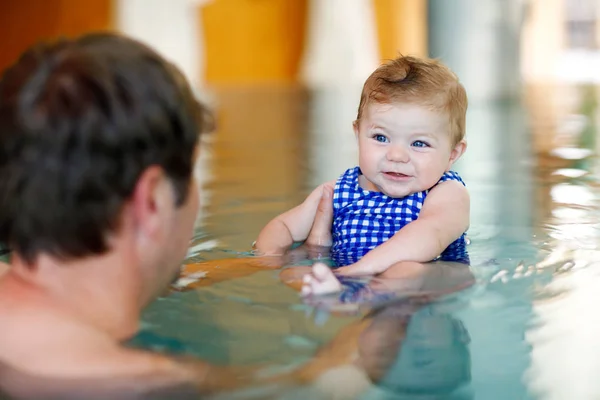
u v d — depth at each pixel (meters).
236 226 2.48
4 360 1.13
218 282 1.73
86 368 1.12
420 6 13.33
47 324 1.16
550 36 16.50
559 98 8.37
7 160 1.07
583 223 2.38
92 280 1.17
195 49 14.02
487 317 1.46
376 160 2.19
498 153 4.21
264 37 14.52
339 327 1.41
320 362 1.23
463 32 8.72
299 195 3.09
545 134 5.11
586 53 19.53
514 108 7.23
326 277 1.63
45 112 1.04
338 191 2.31
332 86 12.01
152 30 13.55
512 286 1.67
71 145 1.05
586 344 1.31
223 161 4.26
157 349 1.25
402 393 1.11
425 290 1.65
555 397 1.10
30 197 1.07
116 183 1.08
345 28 13.94
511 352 1.28
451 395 1.10
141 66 1.10
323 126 6.25
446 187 2.21
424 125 2.15
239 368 1.20
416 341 1.33
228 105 8.62
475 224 2.39
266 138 5.46
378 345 1.31
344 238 2.21
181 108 1.14
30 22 12.80
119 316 1.20
